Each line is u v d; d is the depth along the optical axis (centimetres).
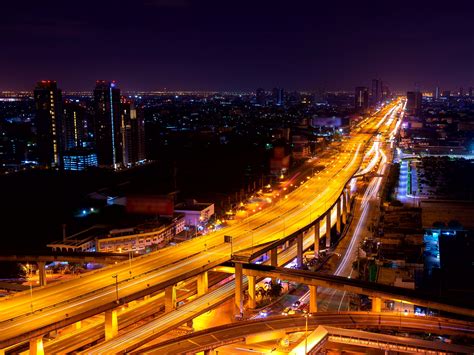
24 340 14762
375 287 19362
